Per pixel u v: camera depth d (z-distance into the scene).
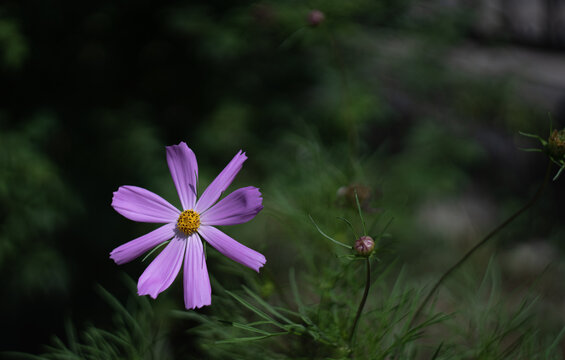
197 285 0.52
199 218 0.53
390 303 0.57
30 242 1.39
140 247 0.53
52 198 1.33
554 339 0.59
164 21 1.46
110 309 1.29
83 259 1.42
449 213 1.62
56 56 1.41
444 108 1.61
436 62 1.63
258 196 0.52
